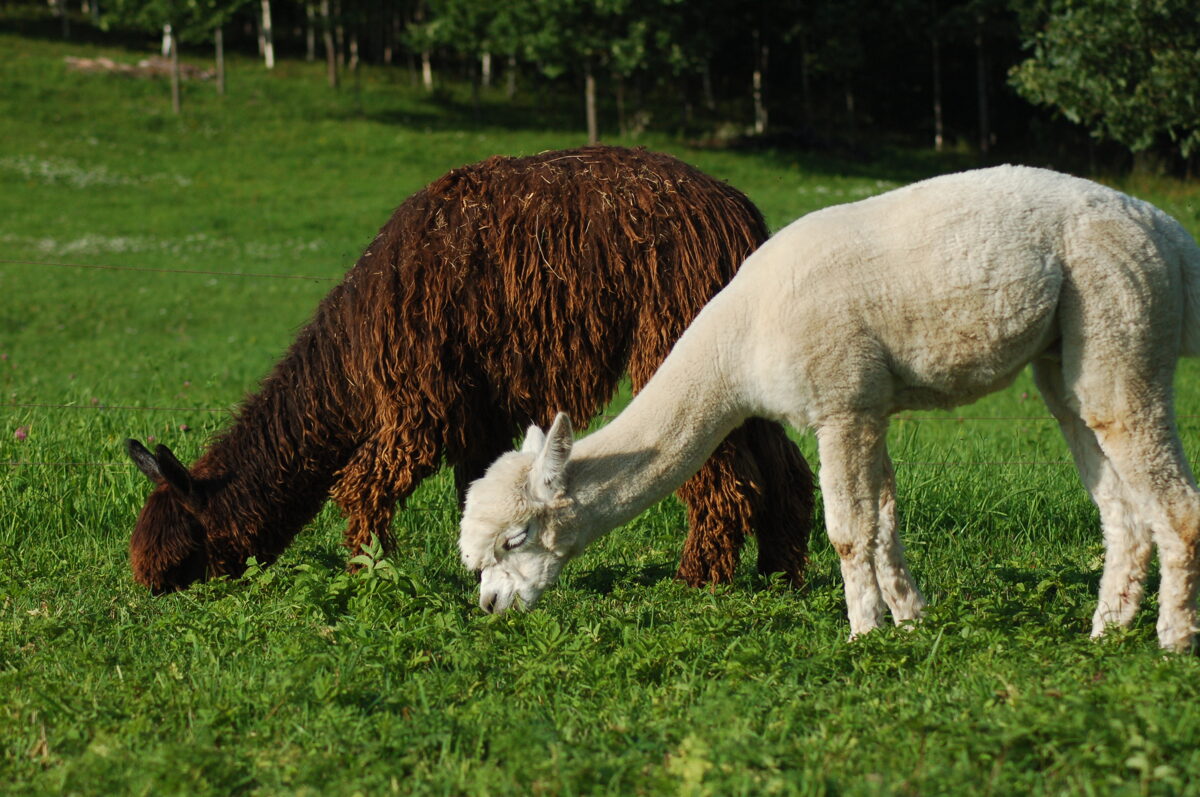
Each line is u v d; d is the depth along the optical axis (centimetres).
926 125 5162
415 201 606
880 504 519
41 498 764
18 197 3256
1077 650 444
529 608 514
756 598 561
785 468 617
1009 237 463
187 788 341
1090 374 470
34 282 2536
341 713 396
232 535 636
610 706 411
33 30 5484
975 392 494
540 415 605
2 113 4062
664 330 577
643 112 4850
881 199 494
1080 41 2167
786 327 479
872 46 5069
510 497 495
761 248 506
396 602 542
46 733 403
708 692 405
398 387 594
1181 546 466
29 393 1286
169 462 613
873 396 483
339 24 4956
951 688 414
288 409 633
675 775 335
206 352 1959
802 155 4334
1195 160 3316
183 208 3259
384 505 616
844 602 579
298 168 3775
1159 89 2117
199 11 4462
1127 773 325
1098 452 507
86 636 527
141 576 631
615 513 505
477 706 403
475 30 4609
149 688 441
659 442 501
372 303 594
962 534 768
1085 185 479
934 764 333
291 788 346
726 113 5228
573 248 578
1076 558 688
